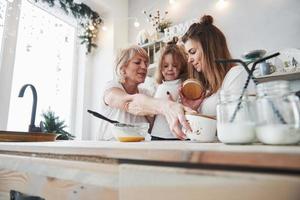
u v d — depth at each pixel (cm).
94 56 281
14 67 202
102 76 269
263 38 193
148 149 36
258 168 27
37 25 230
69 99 262
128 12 295
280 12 188
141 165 37
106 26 279
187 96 121
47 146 54
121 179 38
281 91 44
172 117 100
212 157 29
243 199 27
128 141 80
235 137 48
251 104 49
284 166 25
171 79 151
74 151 48
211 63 140
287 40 181
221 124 50
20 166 62
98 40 282
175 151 33
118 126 83
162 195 33
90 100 272
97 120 257
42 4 232
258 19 197
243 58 167
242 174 27
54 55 248
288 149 32
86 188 45
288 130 42
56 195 51
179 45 160
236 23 209
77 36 275
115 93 148
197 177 31
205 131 71
